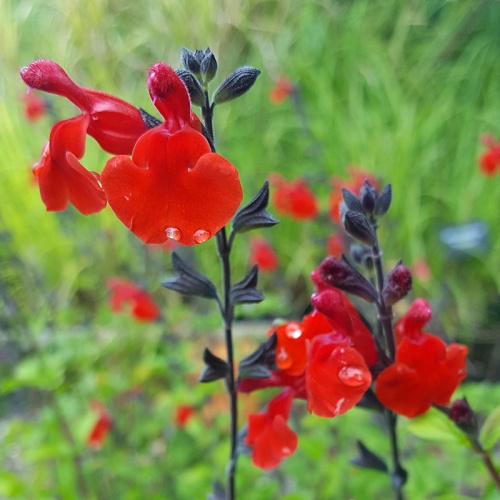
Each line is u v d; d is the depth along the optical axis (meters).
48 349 0.27
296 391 0.12
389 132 0.44
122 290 0.28
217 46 0.49
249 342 0.29
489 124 0.44
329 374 0.10
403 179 0.40
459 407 0.11
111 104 0.10
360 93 0.47
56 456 0.22
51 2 0.52
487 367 0.33
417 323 0.10
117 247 0.39
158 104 0.09
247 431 0.12
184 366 0.27
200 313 0.35
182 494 0.23
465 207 0.40
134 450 0.26
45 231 0.41
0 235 0.25
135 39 0.51
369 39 0.49
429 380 0.10
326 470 0.20
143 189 0.09
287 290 0.35
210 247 0.39
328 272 0.10
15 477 0.21
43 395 0.25
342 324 0.10
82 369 0.28
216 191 0.08
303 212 0.28
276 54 0.49
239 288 0.11
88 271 0.41
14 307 0.22
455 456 0.21
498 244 0.38
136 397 0.28
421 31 0.51
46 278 0.37
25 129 0.46
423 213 0.41
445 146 0.45
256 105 0.47
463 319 0.35
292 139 0.45
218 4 0.49
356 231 0.10
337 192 0.26
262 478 0.22
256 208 0.11
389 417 0.11
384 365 0.11
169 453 0.24
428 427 0.12
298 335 0.11
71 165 0.09
